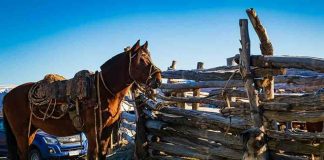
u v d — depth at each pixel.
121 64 6.81
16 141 8.34
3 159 12.83
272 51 5.61
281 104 5.39
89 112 6.84
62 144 11.44
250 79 5.66
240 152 6.13
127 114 11.55
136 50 6.76
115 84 6.81
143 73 6.64
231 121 6.21
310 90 8.27
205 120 6.77
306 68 4.90
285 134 5.36
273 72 5.44
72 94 7.00
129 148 11.04
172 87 7.94
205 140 7.09
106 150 7.05
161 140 8.25
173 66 9.94
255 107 5.62
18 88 8.20
